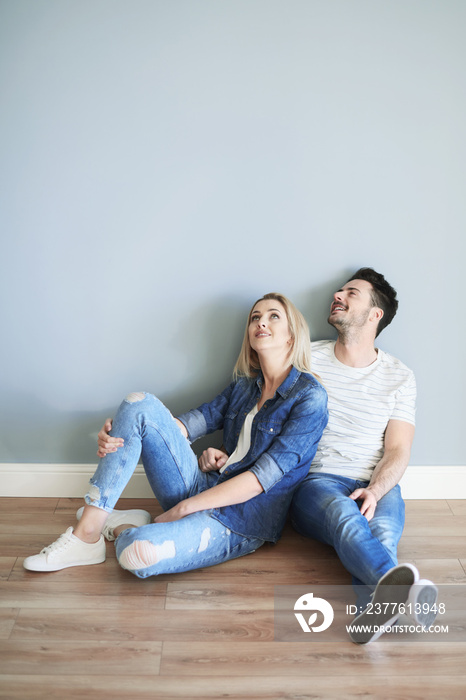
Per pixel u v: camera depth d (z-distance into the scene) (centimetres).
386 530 210
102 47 236
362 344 243
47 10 233
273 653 174
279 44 237
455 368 259
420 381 260
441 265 252
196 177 244
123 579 206
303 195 246
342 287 244
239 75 238
